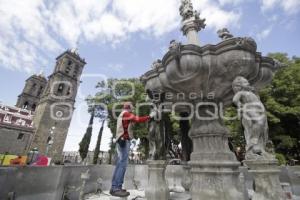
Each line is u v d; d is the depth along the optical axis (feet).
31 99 197.77
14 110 148.15
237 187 13.25
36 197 13.41
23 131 138.92
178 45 13.10
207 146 14.97
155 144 16.60
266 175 10.66
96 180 23.94
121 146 11.06
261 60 15.07
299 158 52.60
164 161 15.99
